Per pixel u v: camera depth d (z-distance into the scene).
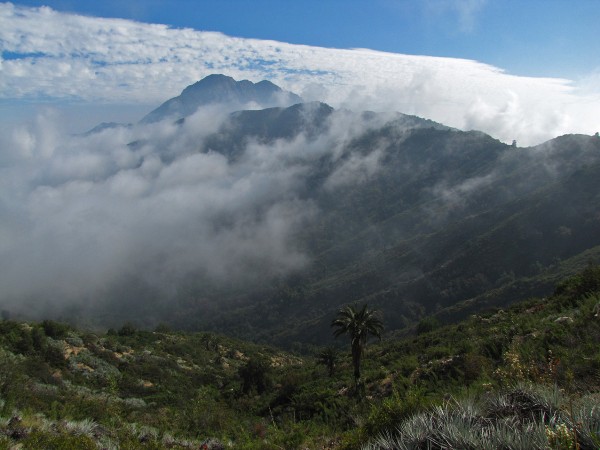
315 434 11.86
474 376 11.95
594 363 7.08
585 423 3.27
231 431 16.94
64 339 50.78
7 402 11.64
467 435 3.63
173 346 78.50
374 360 35.78
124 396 37.38
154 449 10.70
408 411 6.30
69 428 9.82
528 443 3.23
